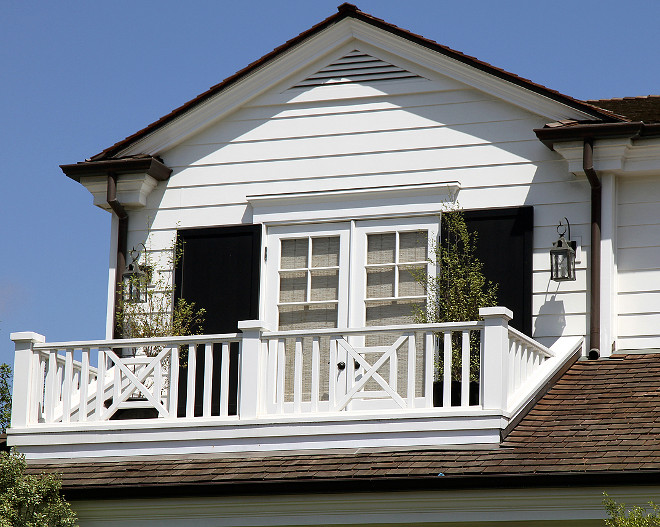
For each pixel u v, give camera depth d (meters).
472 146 31.98
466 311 29.33
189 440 27.77
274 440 27.20
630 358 29.62
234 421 27.52
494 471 24.61
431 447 26.05
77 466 28.16
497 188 31.58
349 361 27.41
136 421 28.22
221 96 33.72
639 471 23.72
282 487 25.81
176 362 28.50
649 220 30.91
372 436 26.58
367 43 33.22
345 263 31.89
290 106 33.53
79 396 30.81
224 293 32.56
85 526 27.41
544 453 25.05
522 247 30.91
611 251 30.48
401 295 31.17
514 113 31.91
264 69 33.59
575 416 26.69
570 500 24.42
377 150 32.59
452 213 31.17
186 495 26.59
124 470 27.53
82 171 33.53
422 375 30.20
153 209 33.88
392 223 31.86
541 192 31.28
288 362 31.53
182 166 33.94
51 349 29.38
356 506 25.77
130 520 27.19
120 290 33.34
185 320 32.47
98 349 29.16
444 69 32.44
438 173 32.03
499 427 25.67
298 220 32.53
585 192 31.02
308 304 31.83
